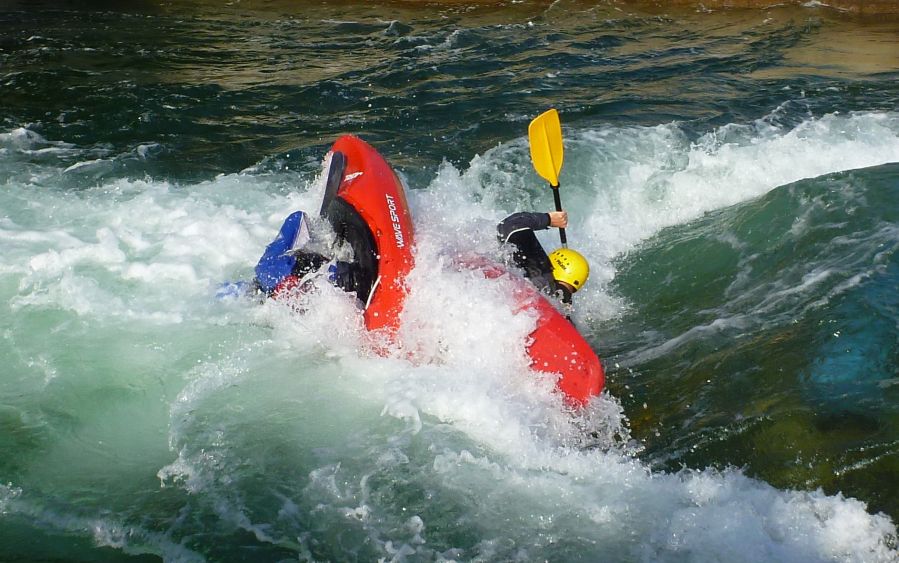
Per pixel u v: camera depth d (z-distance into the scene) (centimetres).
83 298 547
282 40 1141
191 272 579
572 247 648
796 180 719
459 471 427
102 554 383
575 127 834
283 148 811
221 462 433
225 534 394
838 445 420
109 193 697
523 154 774
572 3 1308
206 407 468
